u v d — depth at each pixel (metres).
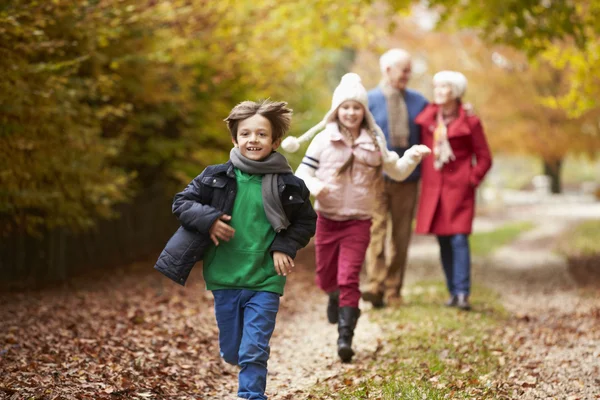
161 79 11.78
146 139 13.05
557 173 46.00
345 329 6.21
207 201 4.63
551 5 10.96
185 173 13.05
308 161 6.45
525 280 11.47
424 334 6.98
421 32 31.00
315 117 16.89
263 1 13.41
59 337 6.53
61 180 9.33
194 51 12.38
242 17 13.40
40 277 10.32
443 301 9.20
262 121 4.62
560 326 7.58
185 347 6.57
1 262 9.77
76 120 9.67
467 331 7.10
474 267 13.23
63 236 10.75
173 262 4.51
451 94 8.52
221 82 13.80
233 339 4.75
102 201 10.02
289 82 17.20
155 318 7.70
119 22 9.84
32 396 4.55
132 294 9.41
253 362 4.50
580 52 12.20
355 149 6.43
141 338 6.70
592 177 68.88
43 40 8.56
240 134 4.66
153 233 13.88
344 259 6.44
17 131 8.37
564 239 18.05
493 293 10.08
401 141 8.68
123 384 5.09
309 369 6.13
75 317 7.59
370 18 15.29
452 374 5.52
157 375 5.56
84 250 11.47
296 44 13.98
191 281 10.84
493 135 33.31
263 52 13.91
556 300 9.44
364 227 6.52
